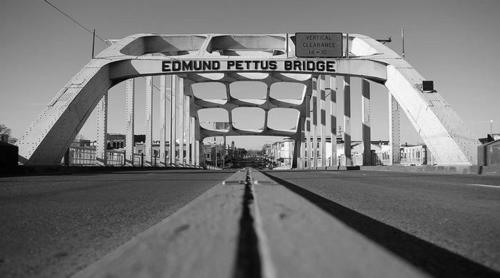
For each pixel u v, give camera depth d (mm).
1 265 3520
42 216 6426
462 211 6840
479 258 3645
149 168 47281
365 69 39156
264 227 2129
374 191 10953
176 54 51312
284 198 3969
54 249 4133
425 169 31656
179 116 73938
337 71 38938
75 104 31953
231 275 1493
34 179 17688
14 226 5500
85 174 24766
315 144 72750
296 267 1433
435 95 34312
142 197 9484
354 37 44500
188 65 38250
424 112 33906
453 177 20656
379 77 39375
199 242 2008
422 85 34625
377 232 4875
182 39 45844
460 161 30625
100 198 9219
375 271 1393
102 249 4125
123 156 45188
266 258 1559
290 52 43062
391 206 7484
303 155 87062
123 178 19062
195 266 1624
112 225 5578
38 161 27938
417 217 6129
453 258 3625
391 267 1438
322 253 1614
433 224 5508
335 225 2186
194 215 2852
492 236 4699
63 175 22719
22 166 23281
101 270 1694
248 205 3561
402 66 38062
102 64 37250
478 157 28891
